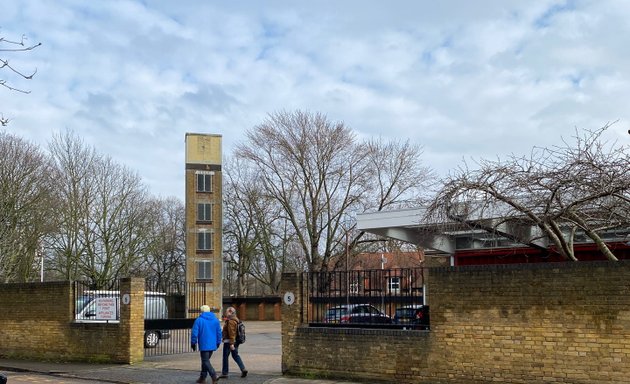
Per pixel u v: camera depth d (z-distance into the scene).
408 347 13.98
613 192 12.29
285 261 62.16
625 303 11.47
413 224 23.53
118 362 19.41
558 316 12.14
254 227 61.44
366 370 14.60
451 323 13.41
